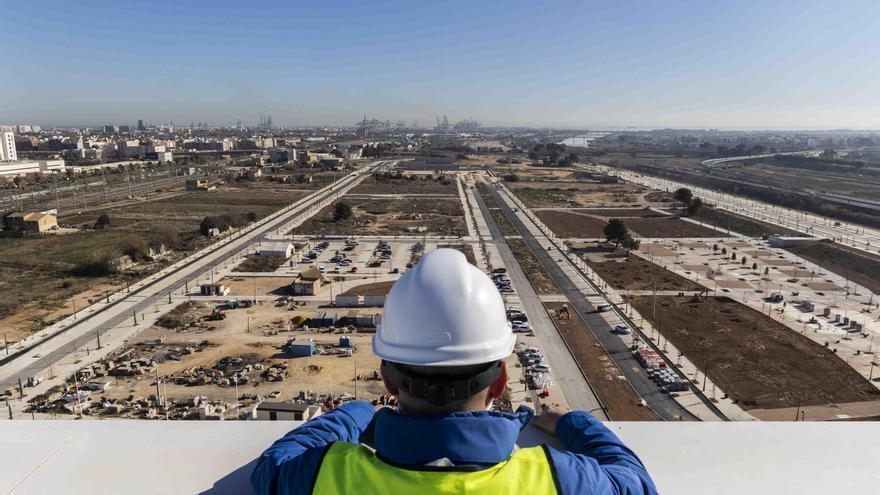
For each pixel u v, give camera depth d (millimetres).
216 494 1387
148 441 1596
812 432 1655
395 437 1003
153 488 1411
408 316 1102
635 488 1126
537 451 1069
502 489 944
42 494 1400
